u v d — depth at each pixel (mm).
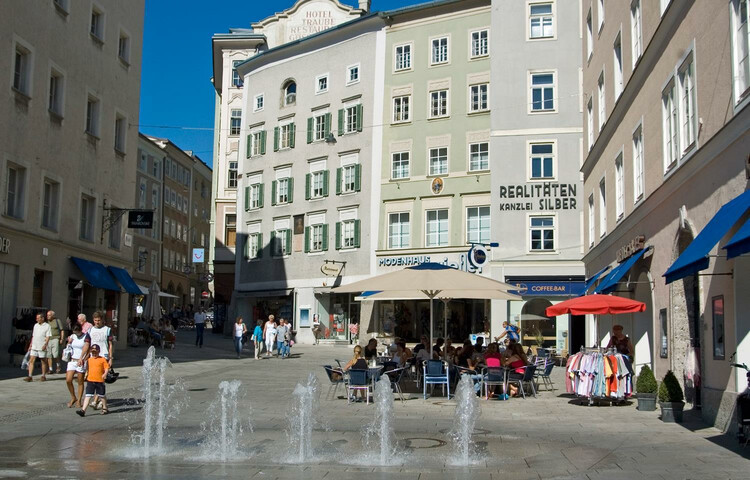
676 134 16047
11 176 24656
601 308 18078
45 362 20172
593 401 17516
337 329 44219
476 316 38656
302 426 11133
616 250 23781
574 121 37531
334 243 44812
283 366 28547
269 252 49281
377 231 42625
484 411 16203
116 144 33250
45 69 26375
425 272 19156
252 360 31781
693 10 14500
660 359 17812
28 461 9984
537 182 37531
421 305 40656
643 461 10164
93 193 30438
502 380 18594
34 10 25484
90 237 30469
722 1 12703
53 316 20516
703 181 13945
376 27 44094
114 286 30797
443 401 18094
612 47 23906
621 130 22453
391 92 43156
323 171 46062
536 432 13086
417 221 41281
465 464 10086
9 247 23922
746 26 11641
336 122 45812
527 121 38000
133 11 34406
